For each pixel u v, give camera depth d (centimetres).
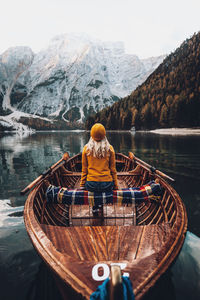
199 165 930
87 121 10338
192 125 5922
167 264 150
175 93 7325
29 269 245
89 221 306
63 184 478
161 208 317
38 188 324
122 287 91
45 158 1353
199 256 257
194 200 483
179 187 592
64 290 144
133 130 7562
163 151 1500
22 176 821
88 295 122
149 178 421
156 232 225
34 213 249
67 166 600
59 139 3906
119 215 322
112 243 207
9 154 1569
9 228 354
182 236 192
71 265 150
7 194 572
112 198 241
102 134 226
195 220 372
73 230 231
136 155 1284
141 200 247
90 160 236
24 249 287
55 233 223
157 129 6912
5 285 220
